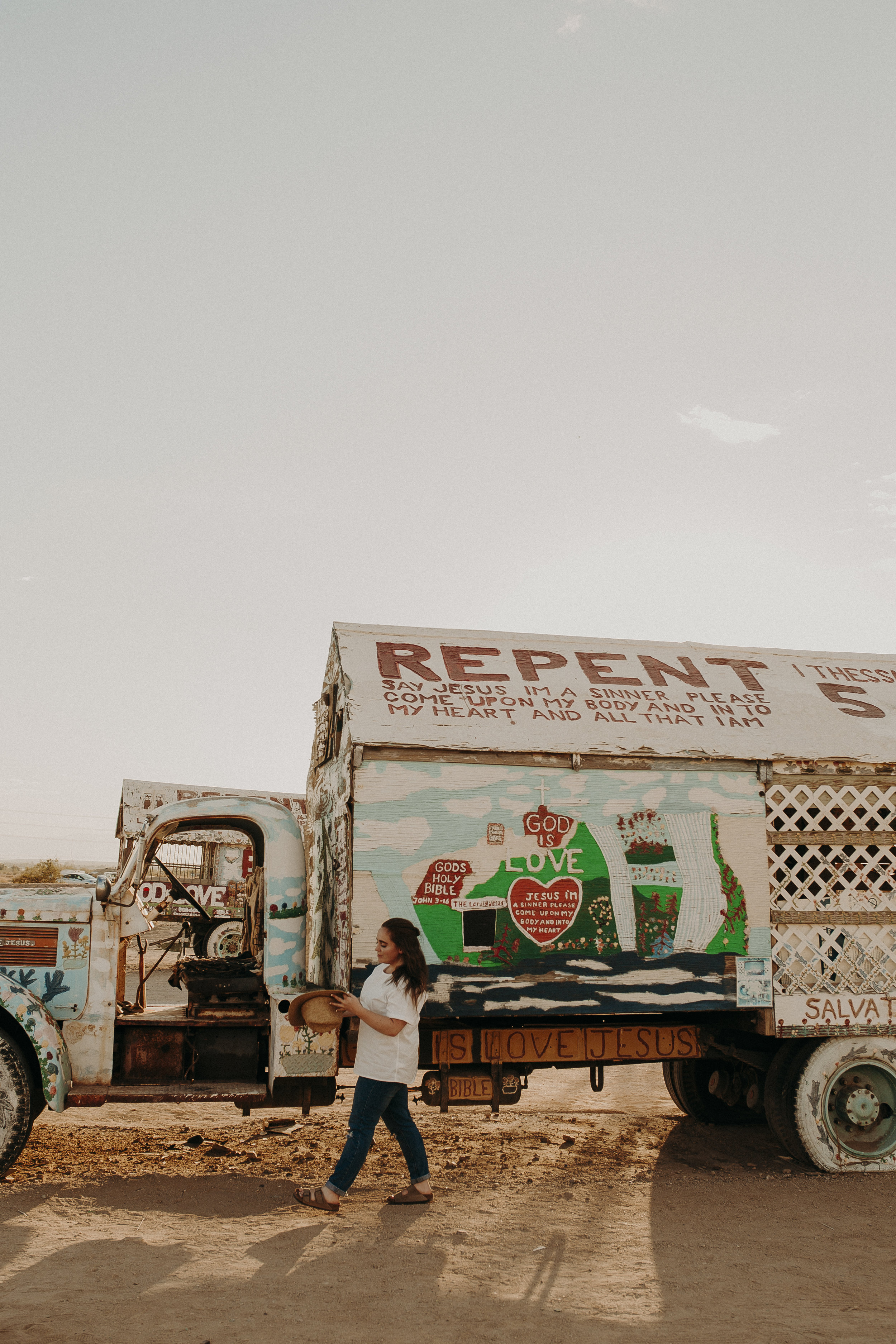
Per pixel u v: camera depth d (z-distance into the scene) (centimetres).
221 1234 496
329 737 720
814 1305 419
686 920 645
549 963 619
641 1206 562
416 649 704
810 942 666
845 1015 658
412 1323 392
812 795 689
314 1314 397
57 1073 568
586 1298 423
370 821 611
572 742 650
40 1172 610
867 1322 401
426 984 538
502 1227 516
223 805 660
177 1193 571
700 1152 705
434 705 654
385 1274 443
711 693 728
